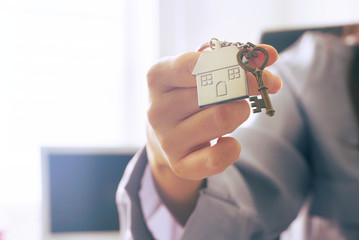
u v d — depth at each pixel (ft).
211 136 1.10
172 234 1.59
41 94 5.93
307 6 6.17
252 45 1.09
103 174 4.47
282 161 2.23
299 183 2.32
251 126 2.34
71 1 5.99
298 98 2.71
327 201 2.59
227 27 6.19
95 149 4.48
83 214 4.39
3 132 5.77
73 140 6.03
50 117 5.96
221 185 1.69
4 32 5.77
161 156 1.37
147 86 1.14
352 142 2.60
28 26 5.85
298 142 2.56
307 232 2.68
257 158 2.12
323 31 2.99
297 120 2.60
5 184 5.74
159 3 6.07
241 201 1.77
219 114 1.06
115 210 4.42
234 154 1.11
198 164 1.11
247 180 2.00
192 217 1.54
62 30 5.98
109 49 6.13
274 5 6.22
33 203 5.78
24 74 5.86
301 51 2.97
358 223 2.46
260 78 1.03
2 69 5.76
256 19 6.22
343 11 5.96
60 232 4.35
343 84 2.72
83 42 6.06
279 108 2.56
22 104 5.85
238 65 1.06
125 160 4.50
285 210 2.04
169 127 1.13
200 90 1.08
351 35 2.89
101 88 6.13
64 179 4.42
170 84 1.12
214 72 1.08
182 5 6.12
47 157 4.42
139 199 1.59
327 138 2.61
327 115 2.64
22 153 5.82
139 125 6.15
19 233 5.40
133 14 6.11
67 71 6.01
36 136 5.90
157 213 1.59
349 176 2.54
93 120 6.11
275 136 2.33
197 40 6.14
